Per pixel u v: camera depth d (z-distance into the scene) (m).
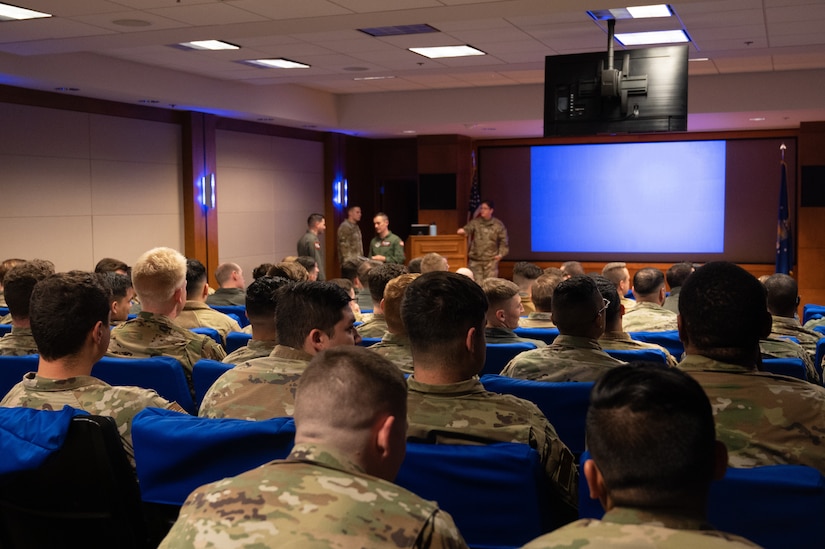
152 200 10.88
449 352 1.99
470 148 15.03
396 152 15.84
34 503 1.72
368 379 1.29
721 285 1.94
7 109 8.82
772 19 7.52
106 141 10.11
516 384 2.52
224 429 1.76
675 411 1.01
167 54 9.07
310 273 7.20
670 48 7.20
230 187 12.34
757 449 1.86
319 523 1.13
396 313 3.15
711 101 11.38
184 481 1.82
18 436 1.67
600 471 1.07
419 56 9.42
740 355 1.96
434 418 1.96
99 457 1.66
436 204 14.47
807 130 12.61
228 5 6.39
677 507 1.02
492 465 1.71
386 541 1.14
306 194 14.26
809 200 12.70
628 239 14.38
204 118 11.53
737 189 13.75
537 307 4.67
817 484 1.44
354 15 6.72
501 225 12.82
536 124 12.83
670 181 14.06
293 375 2.33
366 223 15.98
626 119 7.34
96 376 2.77
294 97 12.33
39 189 9.24
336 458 1.25
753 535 1.49
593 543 0.97
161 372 2.72
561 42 8.61
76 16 6.70
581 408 2.45
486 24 7.72
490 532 1.75
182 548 1.14
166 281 3.33
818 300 12.77
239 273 6.20
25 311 3.33
